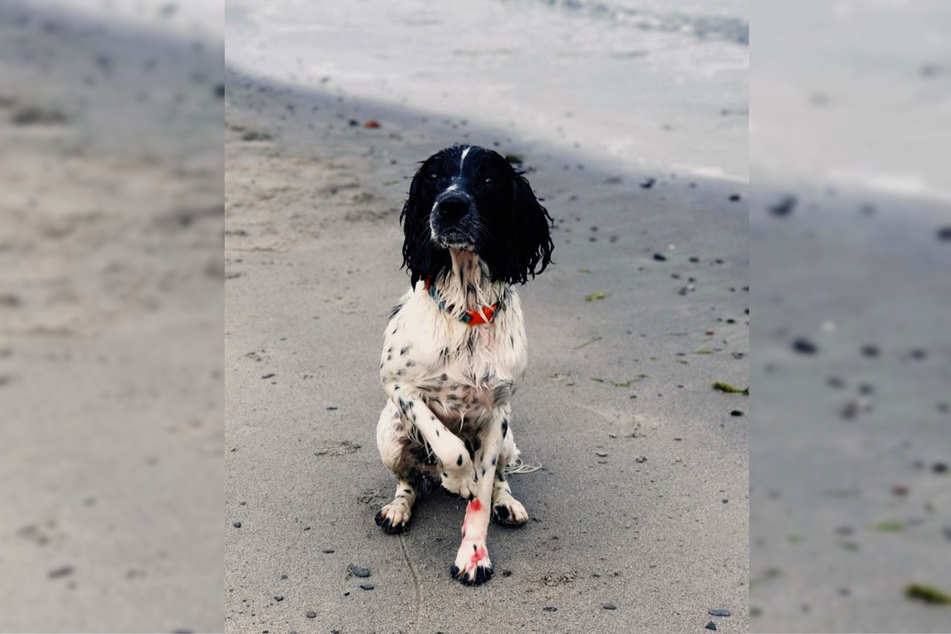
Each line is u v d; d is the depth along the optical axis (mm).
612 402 3246
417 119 6234
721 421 3156
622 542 2762
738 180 4941
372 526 2812
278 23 9594
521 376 2779
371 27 9398
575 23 9156
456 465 2662
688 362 3428
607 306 3758
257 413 3189
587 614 2582
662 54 7820
